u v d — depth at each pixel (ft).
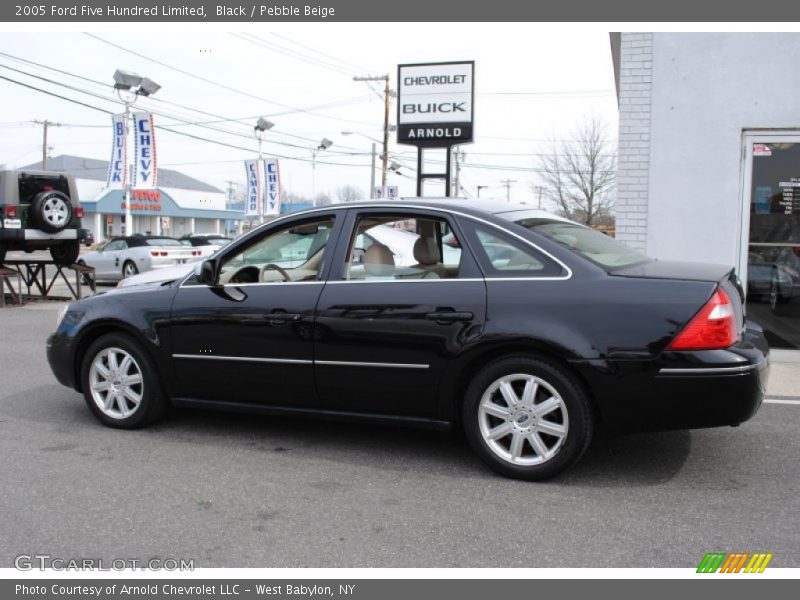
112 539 11.41
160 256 58.90
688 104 25.30
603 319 12.79
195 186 257.34
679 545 11.00
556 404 13.20
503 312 13.39
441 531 11.58
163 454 15.52
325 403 15.16
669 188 25.70
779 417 17.94
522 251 13.78
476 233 14.20
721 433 16.58
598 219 174.09
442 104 33.58
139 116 88.84
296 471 14.43
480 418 13.82
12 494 13.23
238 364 15.71
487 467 14.52
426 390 14.12
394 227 15.40
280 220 15.96
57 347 17.74
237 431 17.20
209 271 16.10
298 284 15.35
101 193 190.60
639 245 26.16
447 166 33.94
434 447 15.89
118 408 17.44
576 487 13.37
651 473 14.06
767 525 11.68
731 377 12.29
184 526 11.85
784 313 25.16
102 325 17.17
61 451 15.74
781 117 24.53
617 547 10.96
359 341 14.48
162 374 16.70
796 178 24.70
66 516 12.26
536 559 10.62
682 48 25.18
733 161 25.07
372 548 11.03
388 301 14.30
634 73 25.72
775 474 13.99
